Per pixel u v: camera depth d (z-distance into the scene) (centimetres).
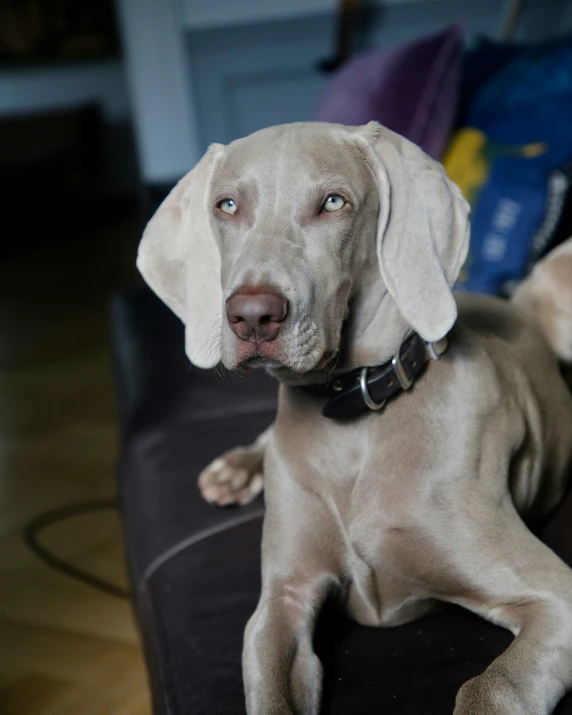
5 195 806
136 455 220
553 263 205
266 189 132
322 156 133
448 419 139
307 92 467
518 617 130
